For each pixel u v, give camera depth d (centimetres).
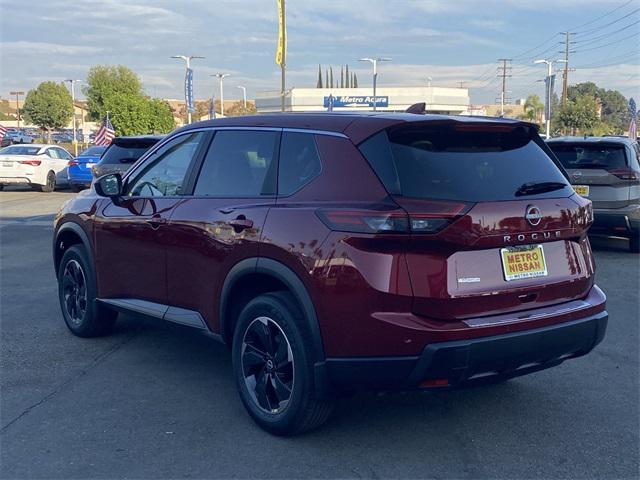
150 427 457
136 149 1380
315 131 441
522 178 430
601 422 471
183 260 507
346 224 392
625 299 814
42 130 7575
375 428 458
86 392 518
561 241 439
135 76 6284
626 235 1098
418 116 422
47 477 392
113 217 579
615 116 8619
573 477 395
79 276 643
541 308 420
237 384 464
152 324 550
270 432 443
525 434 451
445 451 426
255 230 439
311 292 403
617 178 1069
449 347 376
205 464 407
